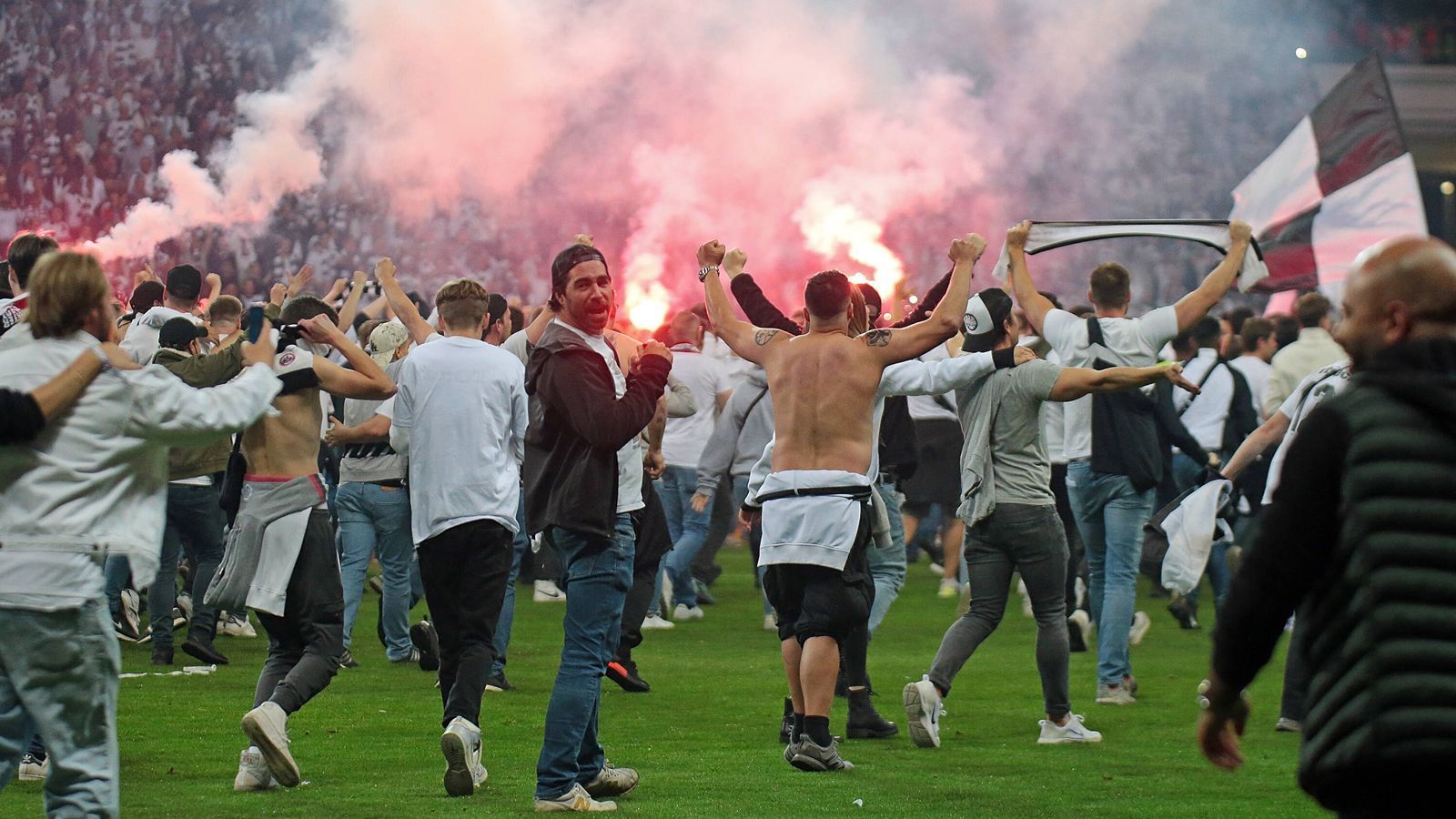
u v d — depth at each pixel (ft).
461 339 58.08
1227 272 74.84
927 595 125.59
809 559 57.11
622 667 80.43
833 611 57.93
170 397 40.29
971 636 66.85
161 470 41.37
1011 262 76.95
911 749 65.46
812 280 59.31
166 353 68.95
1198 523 71.26
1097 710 76.23
